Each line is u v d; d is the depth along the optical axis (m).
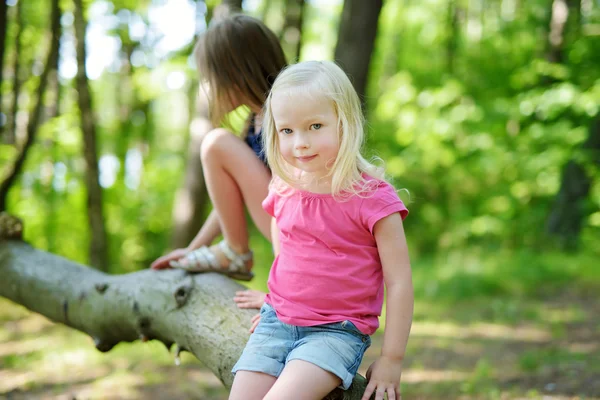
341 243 1.80
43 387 4.30
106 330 2.70
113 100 13.02
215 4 7.47
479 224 10.69
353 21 5.87
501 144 10.01
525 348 4.85
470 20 14.48
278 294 1.88
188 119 11.41
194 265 2.49
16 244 3.09
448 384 4.06
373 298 1.83
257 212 2.36
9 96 8.05
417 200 12.43
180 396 4.13
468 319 5.95
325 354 1.71
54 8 6.35
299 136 1.78
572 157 9.20
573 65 9.95
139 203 10.75
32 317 6.58
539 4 12.42
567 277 7.53
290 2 9.35
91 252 6.59
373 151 2.02
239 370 1.82
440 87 11.34
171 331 2.41
